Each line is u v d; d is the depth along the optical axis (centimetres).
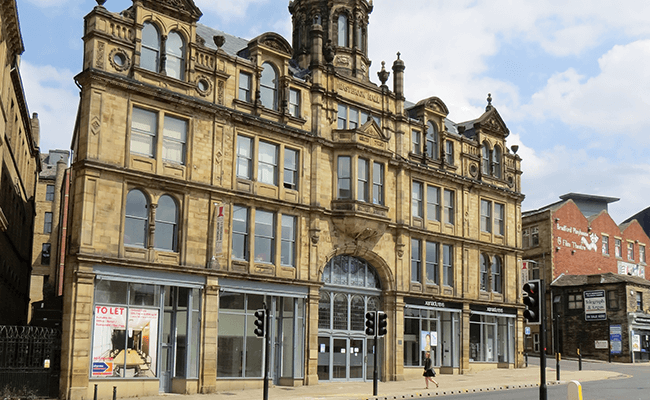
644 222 10169
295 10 4738
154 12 3088
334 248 3728
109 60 2920
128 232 2917
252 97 3456
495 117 4966
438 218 4391
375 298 3994
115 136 2892
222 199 3238
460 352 4369
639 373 4419
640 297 6275
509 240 4931
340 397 2833
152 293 2959
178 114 3123
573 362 5666
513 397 2795
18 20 3173
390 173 4081
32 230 5722
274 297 3453
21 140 4600
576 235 7000
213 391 3055
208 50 3291
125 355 2816
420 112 4397
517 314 4881
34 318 3919
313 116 3734
